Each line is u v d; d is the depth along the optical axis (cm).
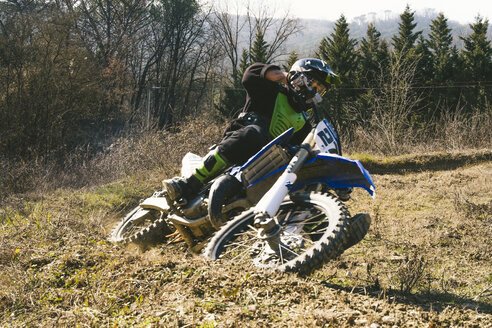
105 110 2858
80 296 315
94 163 1334
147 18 4281
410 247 536
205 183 431
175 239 473
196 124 1479
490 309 346
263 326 250
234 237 388
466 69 4053
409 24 4512
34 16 2434
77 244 439
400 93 2244
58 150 2005
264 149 381
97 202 794
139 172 1134
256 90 420
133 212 553
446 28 4572
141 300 297
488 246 529
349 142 1847
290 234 360
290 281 304
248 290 296
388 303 294
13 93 2256
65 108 2395
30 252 418
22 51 2261
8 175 1068
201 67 5253
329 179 379
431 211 761
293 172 352
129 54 3972
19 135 2156
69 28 2527
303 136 438
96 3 3888
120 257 379
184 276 323
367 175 351
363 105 3669
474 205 735
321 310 270
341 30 4384
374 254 511
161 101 4819
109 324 267
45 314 296
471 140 1827
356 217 346
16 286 336
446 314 277
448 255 513
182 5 4544
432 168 1443
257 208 334
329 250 318
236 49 5259
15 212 663
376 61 4325
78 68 2495
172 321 261
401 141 1853
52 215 592
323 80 405
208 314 266
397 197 900
